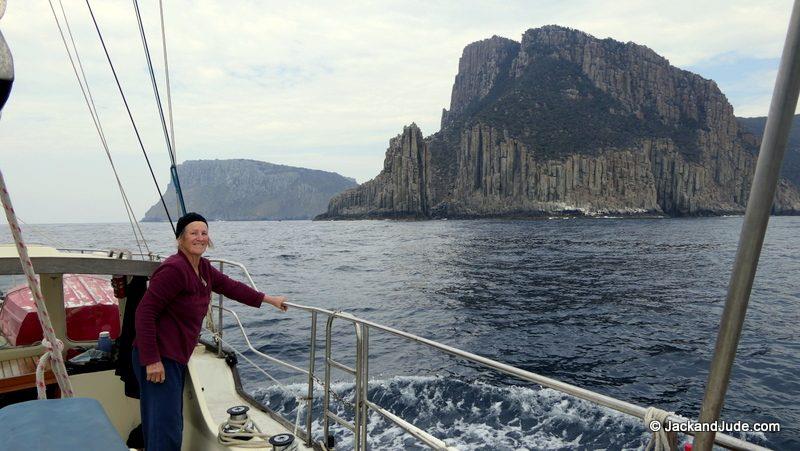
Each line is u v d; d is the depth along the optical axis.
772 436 10.73
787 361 16.34
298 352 15.82
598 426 9.93
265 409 5.14
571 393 2.37
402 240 106.56
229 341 17.23
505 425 10.14
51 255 4.23
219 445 4.04
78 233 125.25
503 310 25.67
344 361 14.80
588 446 9.27
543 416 10.52
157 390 3.57
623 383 14.29
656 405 12.69
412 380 12.81
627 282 37.56
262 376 12.73
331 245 92.19
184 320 3.64
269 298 4.26
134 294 4.17
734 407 12.40
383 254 68.25
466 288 34.31
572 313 24.91
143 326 3.45
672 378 14.66
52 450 1.50
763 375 14.92
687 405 12.64
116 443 1.56
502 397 11.59
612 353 17.33
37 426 1.62
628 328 21.42
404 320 23.17
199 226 3.67
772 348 18.09
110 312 4.90
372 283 37.12
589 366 15.87
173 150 4.88
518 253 67.69
